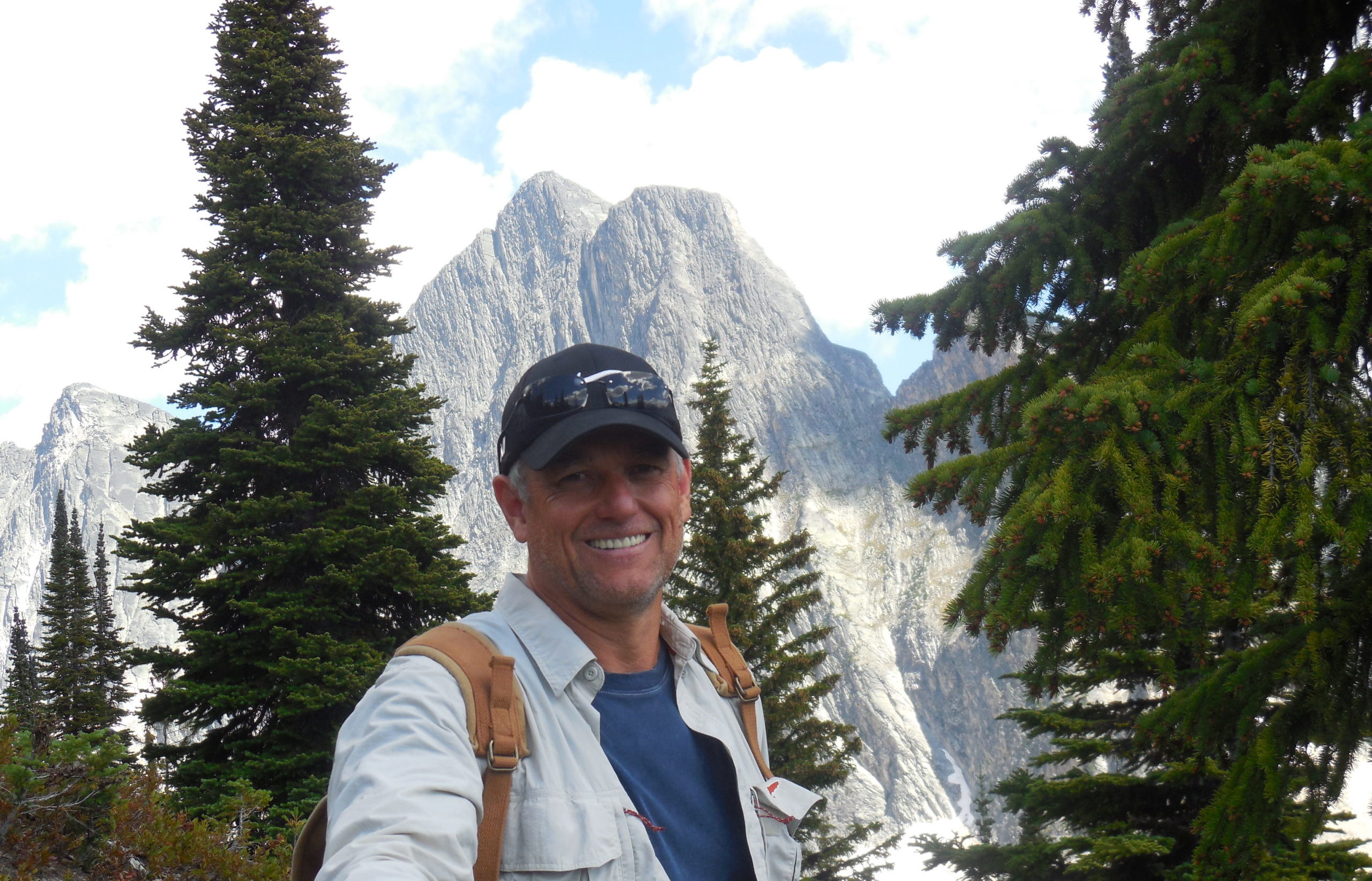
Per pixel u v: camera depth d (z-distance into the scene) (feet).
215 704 52.90
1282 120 22.30
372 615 61.46
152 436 60.85
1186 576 16.78
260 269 64.85
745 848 5.87
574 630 6.16
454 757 4.63
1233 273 19.53
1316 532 16.87
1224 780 19.53
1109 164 24.16
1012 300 24.07
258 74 71.26
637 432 6.05
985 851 45.47
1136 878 44.14
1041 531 18.13
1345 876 29.63
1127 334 23.91
